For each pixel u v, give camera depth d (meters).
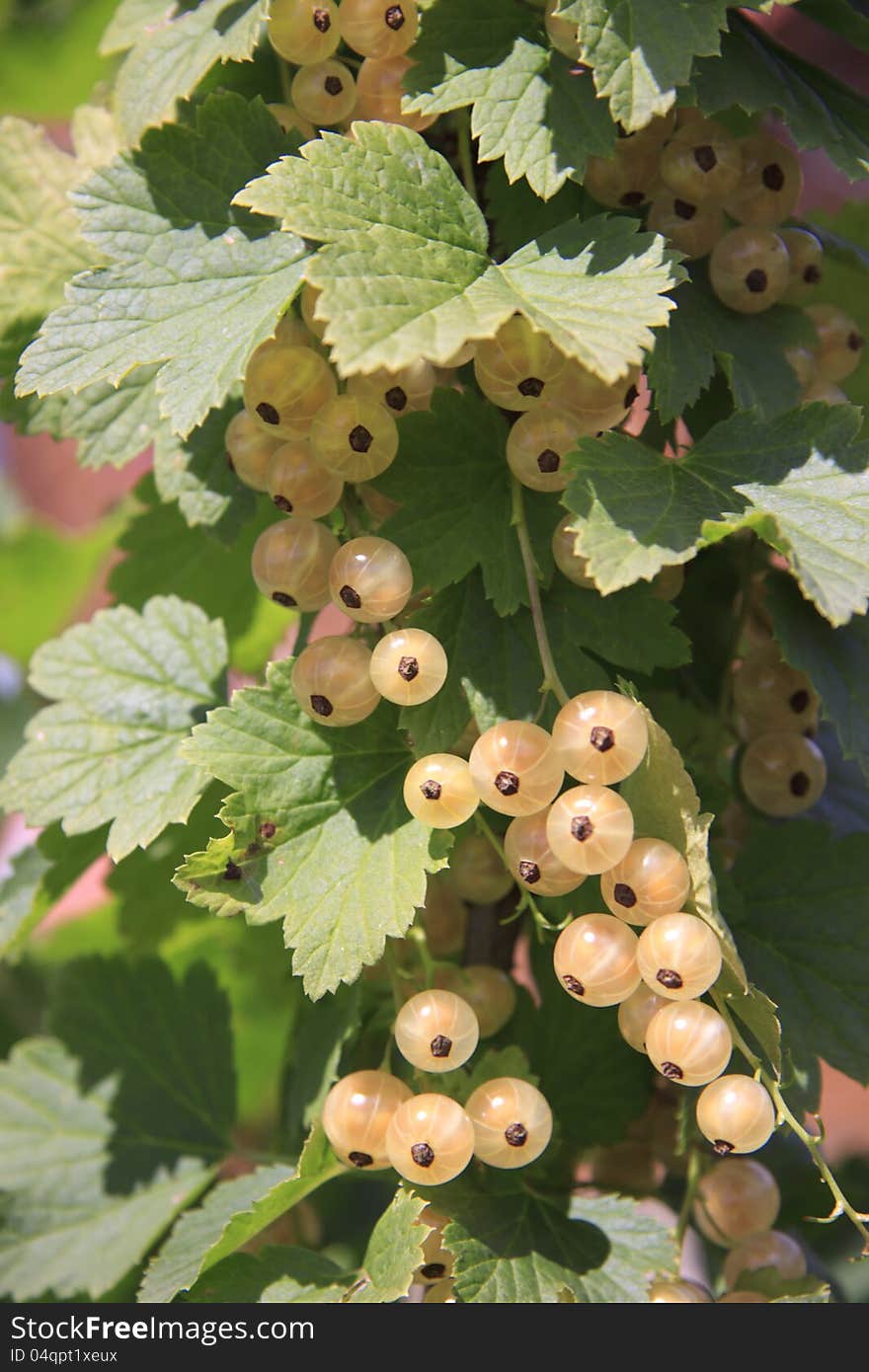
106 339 0.31
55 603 0.55
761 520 0.29
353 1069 0.34
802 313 0.33
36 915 0.35
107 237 0.31
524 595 0.31
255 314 0.30
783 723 0.34
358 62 0.32
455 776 0.30
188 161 0.32
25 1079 0.37
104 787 0.34
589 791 0.29
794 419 0.31
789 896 0.33
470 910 0.35
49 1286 0.35
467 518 0.31
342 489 0.31
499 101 0.30
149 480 0.36
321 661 0.30
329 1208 0.40
